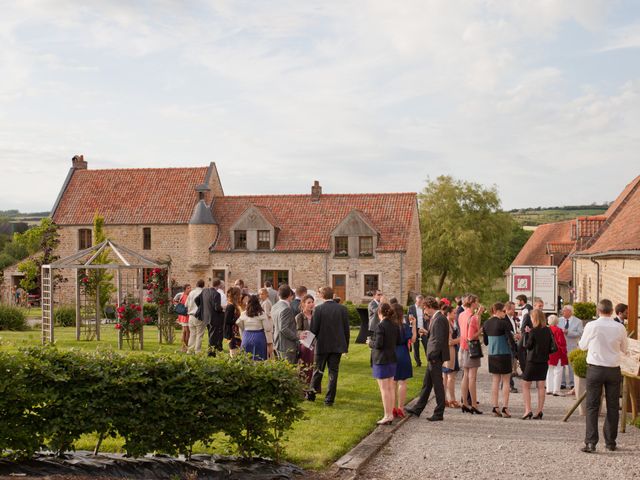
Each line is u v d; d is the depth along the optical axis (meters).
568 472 9.01
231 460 8.74
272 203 48.34
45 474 7.96
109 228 47.28
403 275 43.72
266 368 8.85
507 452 10.09
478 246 55.75
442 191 58.41
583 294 37.47
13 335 25.78
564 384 17.14
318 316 13.12
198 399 8.56
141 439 8.38
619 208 35.72
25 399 8.14
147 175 49.81
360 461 9.22
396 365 12.55
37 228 37.28
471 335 13.38
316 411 12.50
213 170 49.38
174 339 26.17
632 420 12.41
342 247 44.78
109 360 8.59
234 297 16.02
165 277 24.88
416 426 11.97
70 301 46.56
